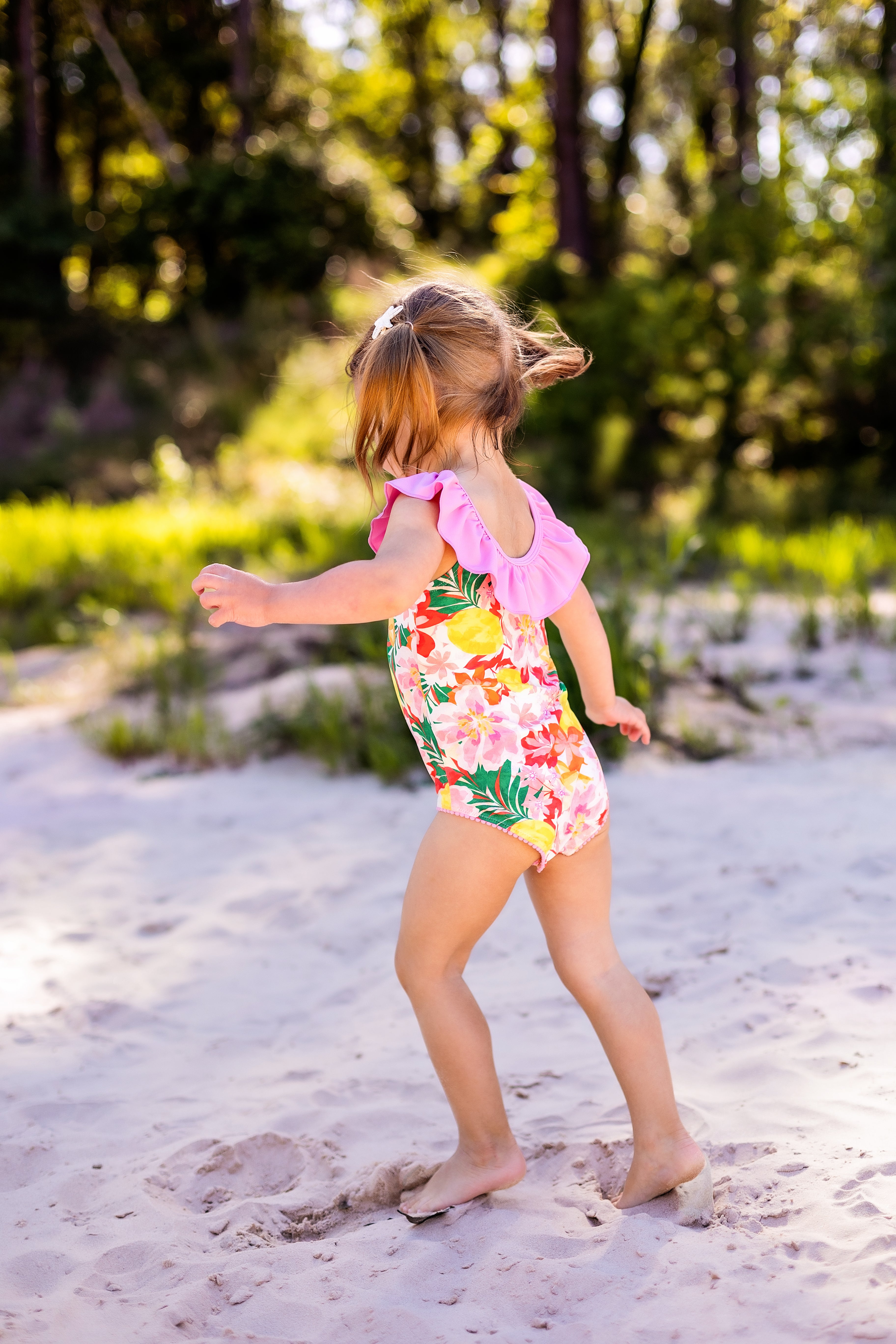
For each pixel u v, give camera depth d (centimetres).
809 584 844
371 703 584
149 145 2491
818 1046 255
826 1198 198
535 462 1462
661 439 1566
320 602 176
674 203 2373
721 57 2055
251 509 1234
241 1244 205
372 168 2528
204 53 2420
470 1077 206
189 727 605
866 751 532
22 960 354
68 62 2352
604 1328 171
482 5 2464
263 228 2006
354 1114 249
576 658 224
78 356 1947
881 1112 225
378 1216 216
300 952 354
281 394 1566
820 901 349
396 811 489
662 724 564
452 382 198
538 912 209
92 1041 296
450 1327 175
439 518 188
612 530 1192
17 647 860
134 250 2055
